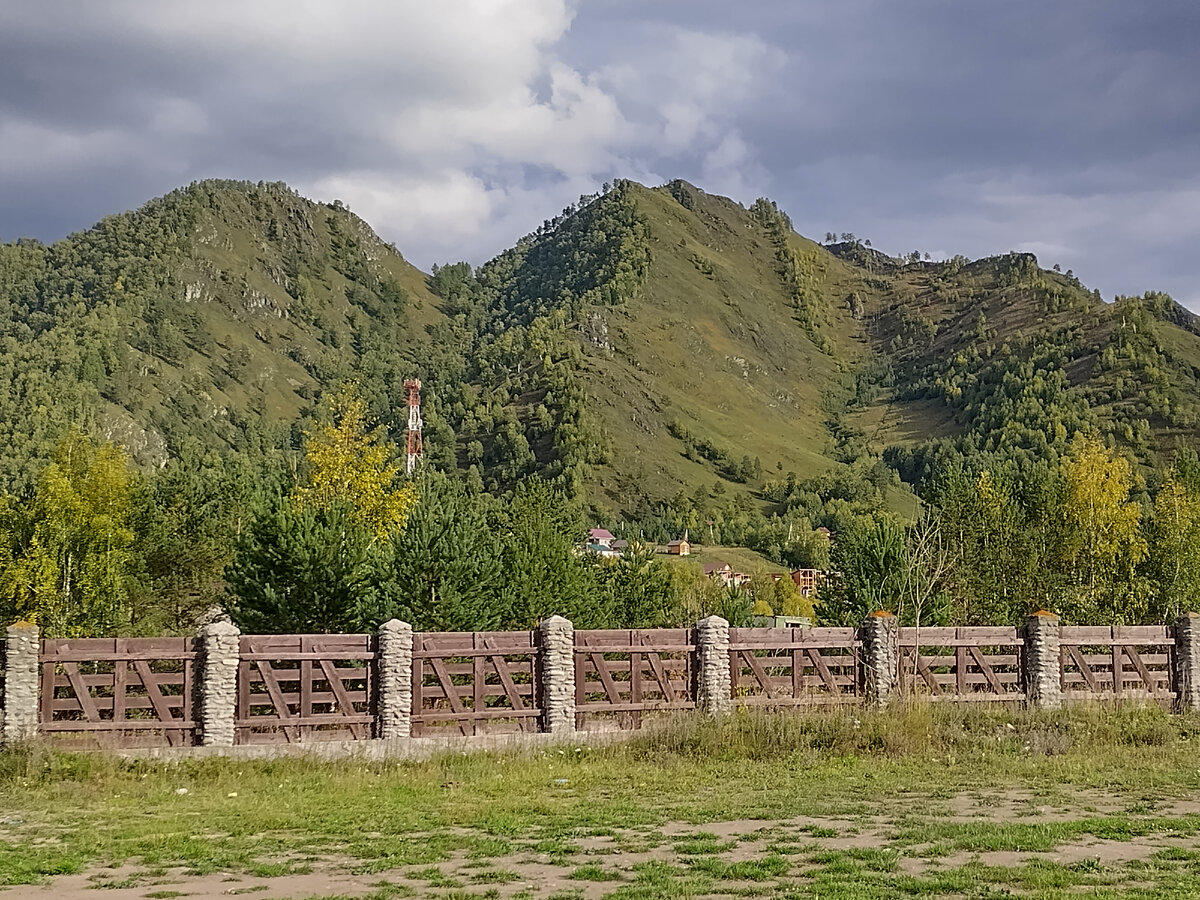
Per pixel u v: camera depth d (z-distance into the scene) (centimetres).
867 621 2855
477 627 3294
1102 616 5694
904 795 1825
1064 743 2338
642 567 5759
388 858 1333
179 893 1154
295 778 2091
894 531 4828
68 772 2044
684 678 2736
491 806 1758
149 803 1830
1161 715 2755
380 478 5112
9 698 2220
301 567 3359
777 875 1199
